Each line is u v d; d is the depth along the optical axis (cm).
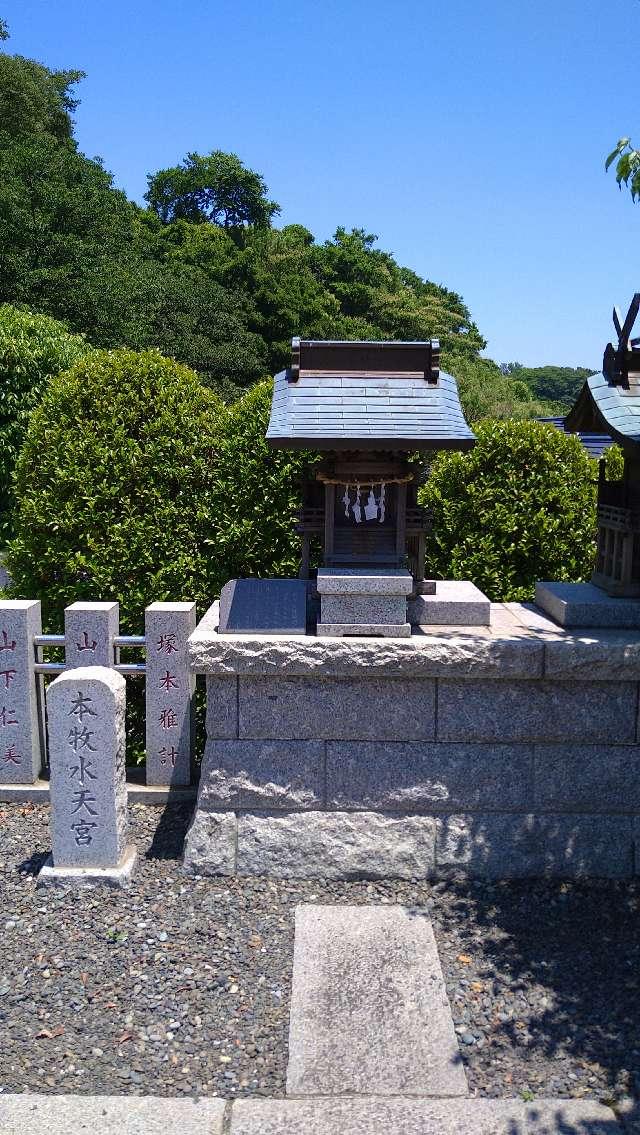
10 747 538
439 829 441
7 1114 292
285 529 591
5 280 2064
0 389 1262
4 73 2869
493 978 365
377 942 389
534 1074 312
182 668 525
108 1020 340
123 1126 288
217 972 370
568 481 612
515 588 599
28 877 443
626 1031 333
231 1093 304
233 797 442
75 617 527
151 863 457
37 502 600
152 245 3672
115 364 622
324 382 446
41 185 2369
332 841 441
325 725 437
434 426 415
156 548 596
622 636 441
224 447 600
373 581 432
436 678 431
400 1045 326
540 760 438
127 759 600
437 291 5791
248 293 3616
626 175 448
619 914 411
